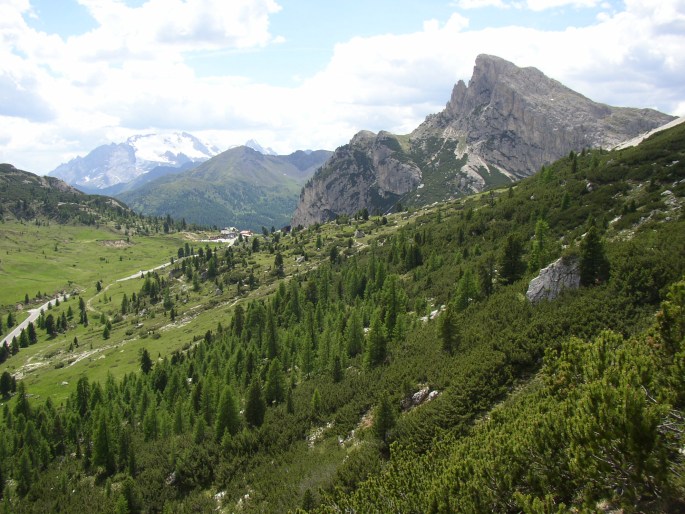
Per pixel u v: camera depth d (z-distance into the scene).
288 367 103.62
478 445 29.80
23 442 94.12
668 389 18.16
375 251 175.75
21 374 160.00
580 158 149.88
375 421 46.50
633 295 46.56
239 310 143.00
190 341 155.75
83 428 99.25
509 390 43.34
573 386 25.48
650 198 76.19
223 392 74.06
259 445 64.62
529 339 47.66
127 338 179.12
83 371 150.25
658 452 15.73
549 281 56.88
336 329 100.88
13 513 72.06
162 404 99.38
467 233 126.44
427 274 113.31
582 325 46.00
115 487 72.81
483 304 66.19
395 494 29.84
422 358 61.22
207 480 63.34
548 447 21.11
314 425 63.66
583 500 18.34
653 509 15.94
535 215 105.31
